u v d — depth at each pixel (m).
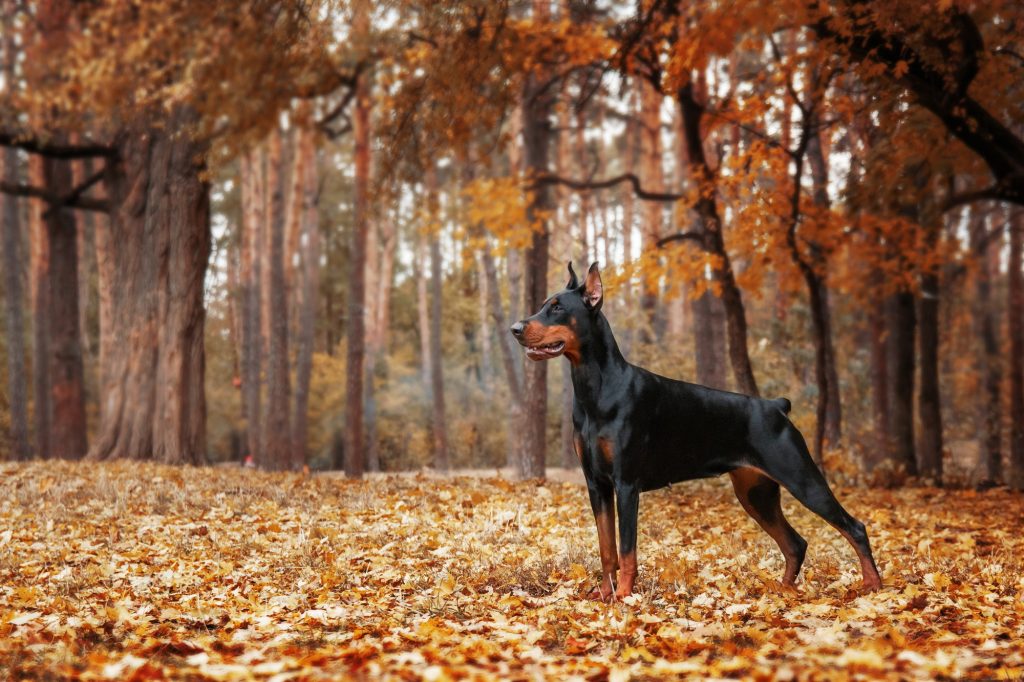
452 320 41.56
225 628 5.17
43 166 23.88
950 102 10.73
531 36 14.42
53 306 21.95
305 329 29.47
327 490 11.02
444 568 6.73
